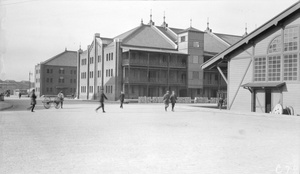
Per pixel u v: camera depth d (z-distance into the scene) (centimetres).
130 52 6038
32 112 2544
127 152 863
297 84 2545
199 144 1009
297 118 2170
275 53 2727
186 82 6328
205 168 689
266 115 2408
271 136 1226
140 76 6200
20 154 824
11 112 2520
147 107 3628
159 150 898
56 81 10144
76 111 2731
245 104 3003
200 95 6544
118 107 3591
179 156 816
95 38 7006
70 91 10356
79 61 7988
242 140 1107
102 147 938
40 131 1301
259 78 2869
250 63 2953
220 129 1458
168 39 6781
